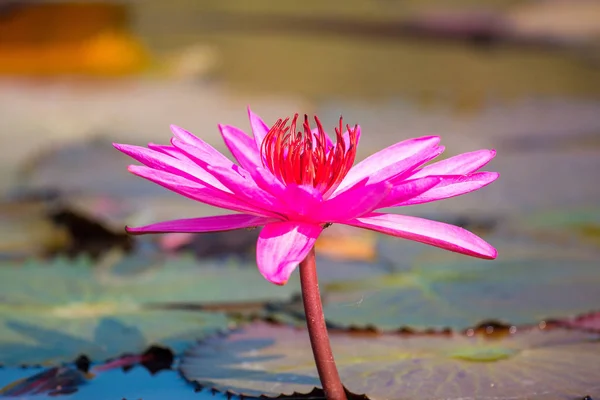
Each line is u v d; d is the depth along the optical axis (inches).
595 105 99.1
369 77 123.0
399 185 36.2
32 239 52.5
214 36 159.5
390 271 47.1
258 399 38.9
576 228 51.0
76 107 90.2
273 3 193.6
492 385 39.2
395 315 43.2
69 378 40.3
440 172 38.0
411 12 173.8
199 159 37.2
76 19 119.8
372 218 37.1
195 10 188.7
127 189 60.9
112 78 114.3
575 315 42.9
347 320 42.8
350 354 41.0
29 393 39.6
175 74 119.5
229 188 36.1
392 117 90.4
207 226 36.8
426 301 44.1
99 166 67.5
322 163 37.5
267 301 44.7
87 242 52.3
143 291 45.3
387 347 41.4
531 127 85.1
